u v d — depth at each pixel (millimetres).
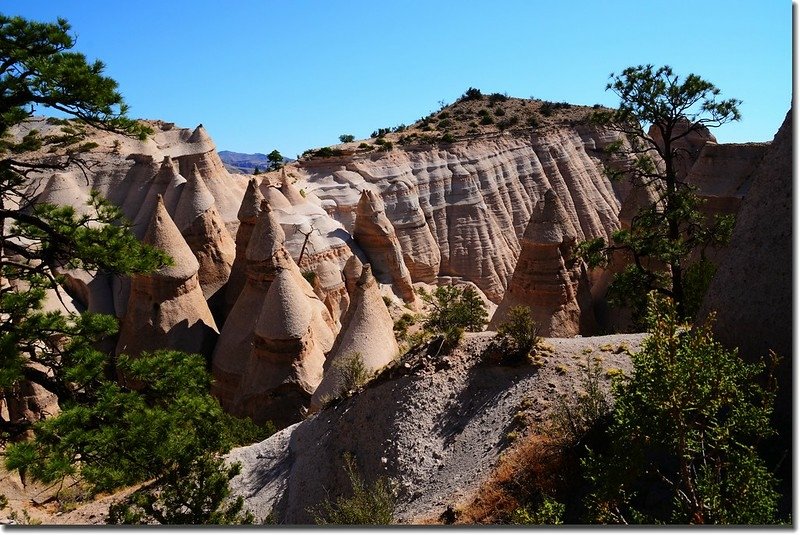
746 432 10234
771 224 14289
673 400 9602
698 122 26719
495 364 17656
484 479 14500
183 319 35188
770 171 14797
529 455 14477
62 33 15344
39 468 14000
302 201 52531
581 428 14344
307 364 30516
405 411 17516
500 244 65750
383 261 52438
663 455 12992
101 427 15031
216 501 15562
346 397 19891
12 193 18000
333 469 17906
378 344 26641
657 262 33625
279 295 30562
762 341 13664
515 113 87250
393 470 16578
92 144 18031
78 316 18062
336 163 63688
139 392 17516
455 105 94688
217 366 34250
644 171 29281
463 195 66250
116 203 44656
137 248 17562
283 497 18297
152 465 15391
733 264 14852
